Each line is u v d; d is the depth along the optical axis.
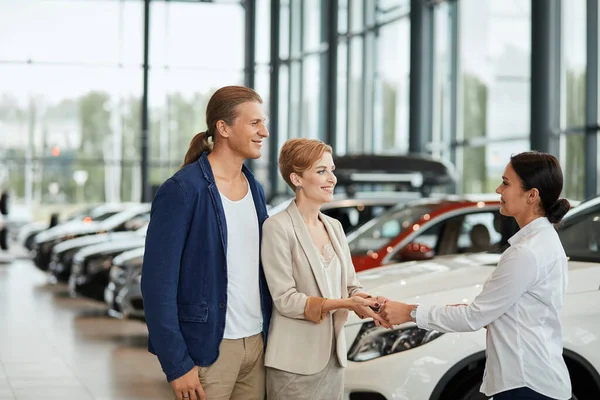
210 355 3.81
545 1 16.00
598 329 5.05
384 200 10.85
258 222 4.02
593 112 15.62
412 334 4.97
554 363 3.90
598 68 15.53
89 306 15.21
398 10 22.73
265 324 3.98
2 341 11.33
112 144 31.98
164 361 3.72
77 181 32.00
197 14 31.44
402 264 6.36
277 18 30.77
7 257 26.36
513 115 18.12
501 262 3.89
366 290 5.43
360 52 24.84
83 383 8.77
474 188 19.53
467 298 5.09
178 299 3.83
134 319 11.62
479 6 19.31
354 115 25.22
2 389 8.48
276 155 30.61
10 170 31.84
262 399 4.03
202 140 4.01
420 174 12.92
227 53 31.47
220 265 3.86
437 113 21.03
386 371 4.90
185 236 3.81
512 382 3.85
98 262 14.09
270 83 31.02
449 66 20.34
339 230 4.24
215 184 3.90
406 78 22.19
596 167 15.54
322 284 4.01
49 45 31.52
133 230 18.58
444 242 8.75
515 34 18.09
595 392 5.10
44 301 15.92
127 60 31.56
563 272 3.91
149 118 31.61
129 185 32.06
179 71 31.52
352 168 12.77
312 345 3.96
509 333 3.88
